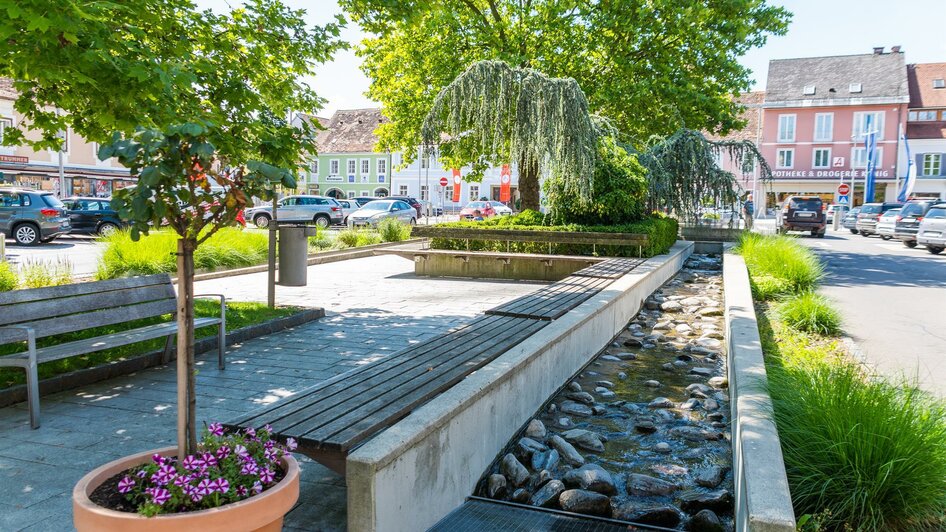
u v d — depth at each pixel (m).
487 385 3.97
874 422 3.29
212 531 2.17
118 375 5.75
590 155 14.49
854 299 11.25
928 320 9.25
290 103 8.38
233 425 3.02
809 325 8.00
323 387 3.72
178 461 2.44
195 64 6.80
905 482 3.07
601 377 6.44
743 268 11.79
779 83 58.09
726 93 20.34
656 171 18.39
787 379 4.13
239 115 7.34
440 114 14.41
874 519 2.98
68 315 5.09
